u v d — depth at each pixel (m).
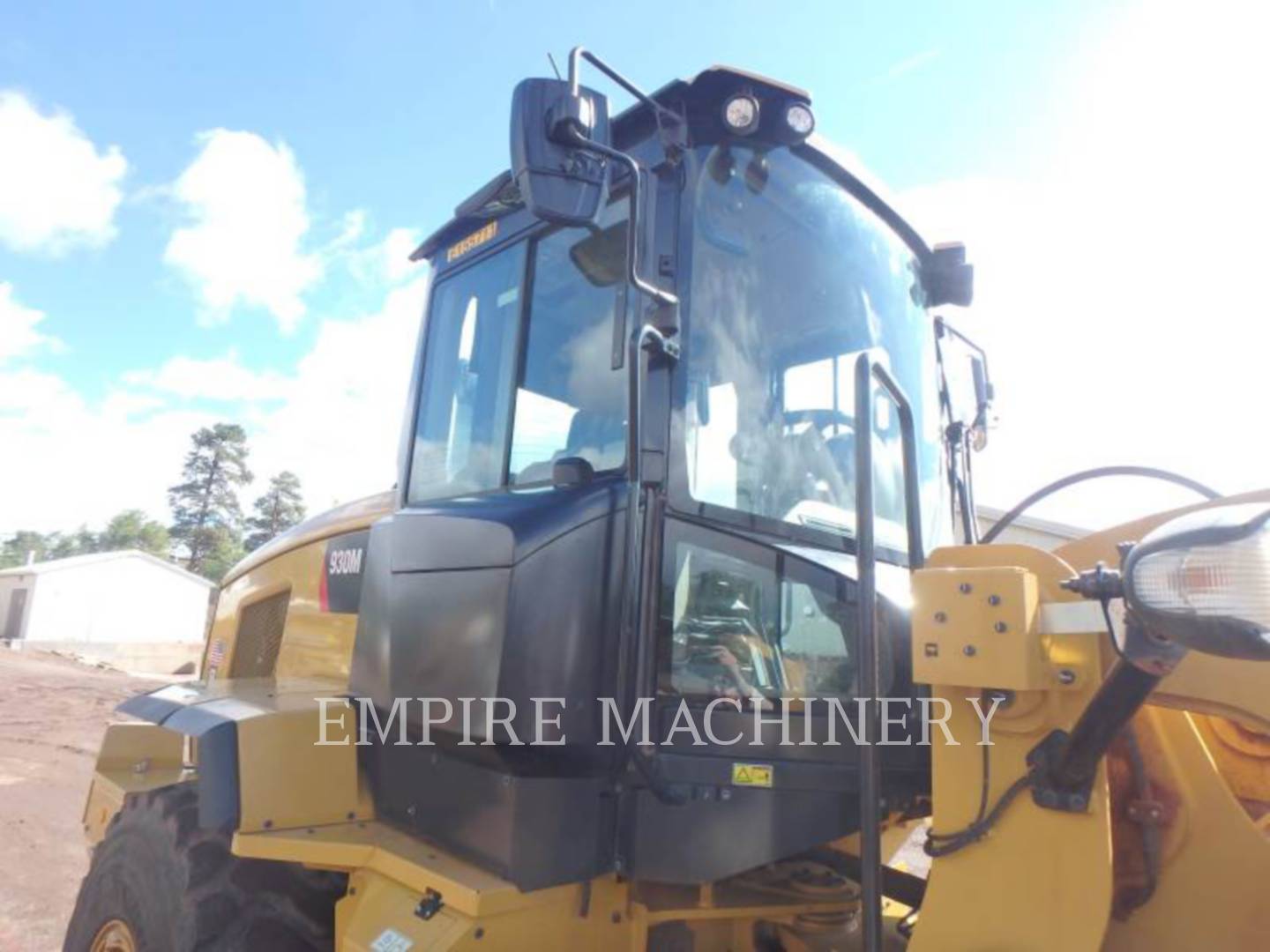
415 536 2.49
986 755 1.71
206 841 2.57
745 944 2.42
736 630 2.24
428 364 3.09
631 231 2.06
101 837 3.44
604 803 2.07
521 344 2.64
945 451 3.22
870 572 1.81
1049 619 1.64
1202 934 1.62
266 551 4.08
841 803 2.26
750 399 2.40
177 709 2.71
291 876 2.53
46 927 4.78
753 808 2.14
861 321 2.80
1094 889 1.56
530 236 2.73
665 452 2.16
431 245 3.20
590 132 2.06
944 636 1.71
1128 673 1.41
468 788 2.18
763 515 2.38
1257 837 1.62
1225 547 1.16
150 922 2.52
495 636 2.09
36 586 37.53
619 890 2.17
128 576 40.03
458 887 1.98
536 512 2.18
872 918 1.65
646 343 2.11
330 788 2.52
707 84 2.38
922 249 3.13
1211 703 1.67
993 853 1.68
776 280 2.54
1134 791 1.71
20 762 9.00
